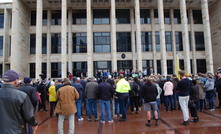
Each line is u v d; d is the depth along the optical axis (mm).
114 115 10789
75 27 30250
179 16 32031
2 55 29344
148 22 31312
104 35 30453
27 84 6402
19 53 26812
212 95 11461
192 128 7789
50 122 9586
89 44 24734
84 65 29719
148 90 8336
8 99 3096
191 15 31844
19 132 3129
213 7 31656
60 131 6652
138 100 11516
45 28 30172
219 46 30000
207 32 26750
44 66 29703
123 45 30500
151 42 30984
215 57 31219
